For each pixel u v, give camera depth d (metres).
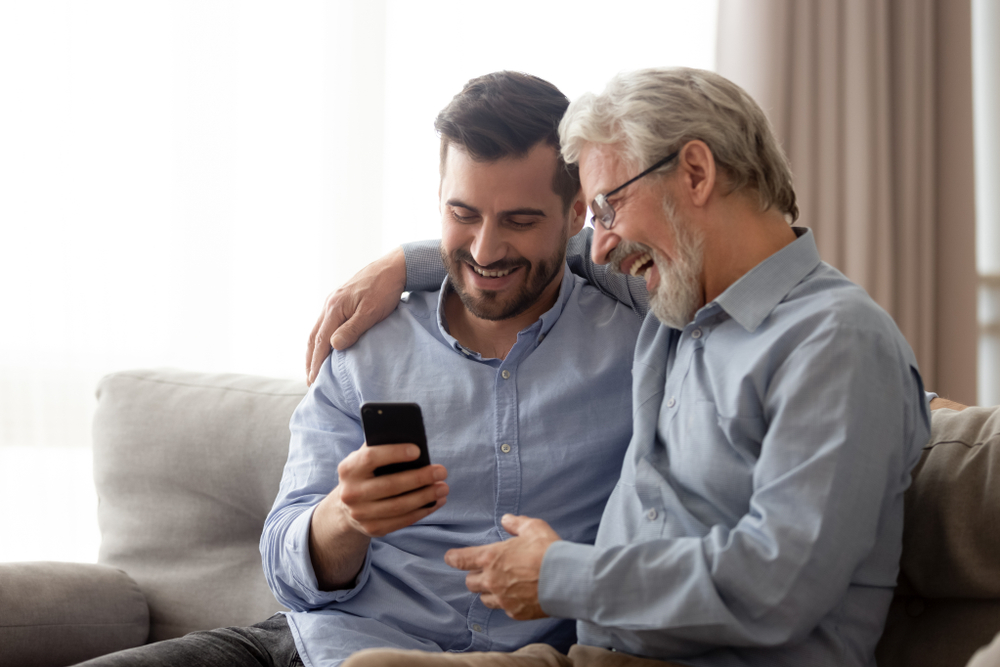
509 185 1.27
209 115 2.95
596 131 1.14
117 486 1.71
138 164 2.91
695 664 1.01
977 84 3.44
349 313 1.45
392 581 1.30
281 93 3.00
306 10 3.01
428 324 1.43
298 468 1.35
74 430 2.86
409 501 1.08
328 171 3.03
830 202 3.11
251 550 1.62
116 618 1.55
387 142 3.07
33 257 2.84
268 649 1.26
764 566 0.91
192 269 2.94
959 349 3.17
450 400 1.34
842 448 0.93
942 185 3.19
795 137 3.10
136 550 1.66
